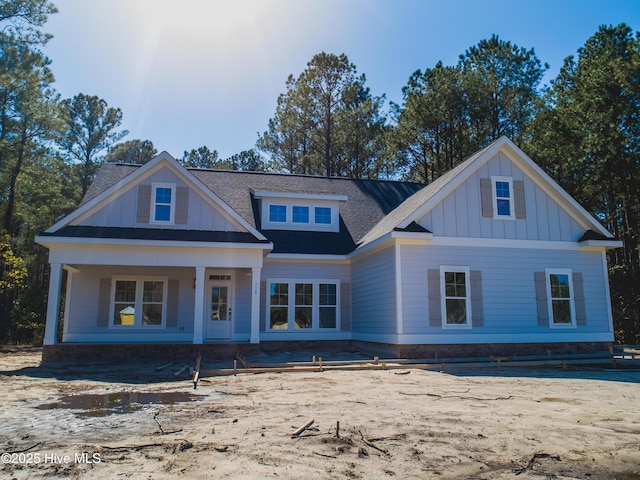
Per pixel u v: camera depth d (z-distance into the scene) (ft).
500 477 14.57
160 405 25.31
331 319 62.08
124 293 56.39
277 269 61.31
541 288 52.85
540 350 51.62
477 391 29.71
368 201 74.79
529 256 53.21
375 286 55.11
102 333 55.01
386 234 49.98
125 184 52.24
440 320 49.65
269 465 15.29
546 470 15.20
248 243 50.67
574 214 55.42
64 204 122.62
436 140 112.37
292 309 60.85
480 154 53.01
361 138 121.29
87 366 44.11
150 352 48.55
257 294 51.08
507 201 54.03
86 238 47.65
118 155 133.49
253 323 50.88
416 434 19.03
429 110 108.37
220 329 58.08
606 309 54.29
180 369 41.32
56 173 119.85
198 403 25.85
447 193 51.85
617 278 82.99
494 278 51.85
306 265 62.18
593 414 22.80
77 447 17.21
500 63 110.11
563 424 20.79
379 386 31.89
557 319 53.06
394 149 118.62
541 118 103.24
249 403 25.73
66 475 14.42
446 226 51.47
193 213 53.06
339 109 121.29
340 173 123.75
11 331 96.78
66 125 106.63
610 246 53.83
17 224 113.70
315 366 41.91
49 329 47.37
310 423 20.01
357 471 14.87
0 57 90.53
